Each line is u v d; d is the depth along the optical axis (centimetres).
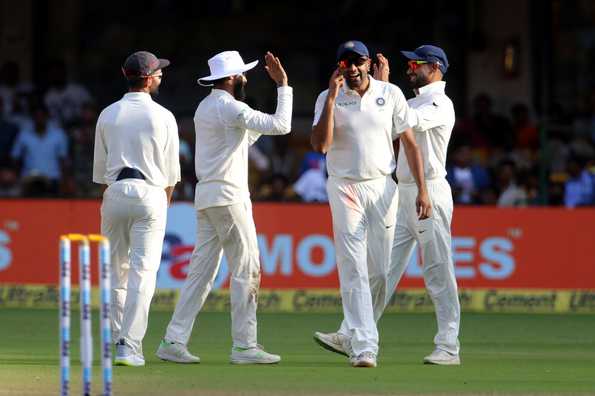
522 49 7075
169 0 7344
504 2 7119
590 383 2819
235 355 3069
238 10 7344
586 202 5853
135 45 7306
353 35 7300
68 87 6644
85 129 6322
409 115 2973
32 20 7175
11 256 4816
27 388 2591
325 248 4866
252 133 3130
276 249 4847
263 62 7294
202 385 2659
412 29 7256
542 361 3294
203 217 3081
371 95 2964
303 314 4719
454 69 7188
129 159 2980
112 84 7238
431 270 3086
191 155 6850
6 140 6244
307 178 5731
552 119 6462
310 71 7294
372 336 2978
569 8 7062
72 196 6041
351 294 2972
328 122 2914
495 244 4912
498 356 3422
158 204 2989
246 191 3052
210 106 3031
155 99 7194
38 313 4569
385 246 3023
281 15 7319
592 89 6738
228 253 3067
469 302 4891
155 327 4150
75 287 4778
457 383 2764
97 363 3077
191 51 7312
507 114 7100
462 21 7188
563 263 4925
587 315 4797
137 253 2986
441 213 3059
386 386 2684
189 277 3105
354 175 2964
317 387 2648
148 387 2623
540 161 6012
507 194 5744
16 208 4825
